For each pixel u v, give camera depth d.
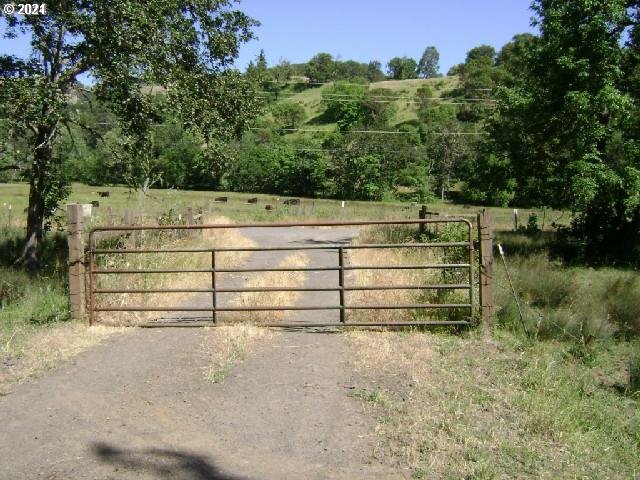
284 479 4.29
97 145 15.30
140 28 11.72
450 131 74.31
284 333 8.16
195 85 13.96
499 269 13.25
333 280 12.24
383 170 69.06
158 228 8.20
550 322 8.82
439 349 7.48
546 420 5.43
